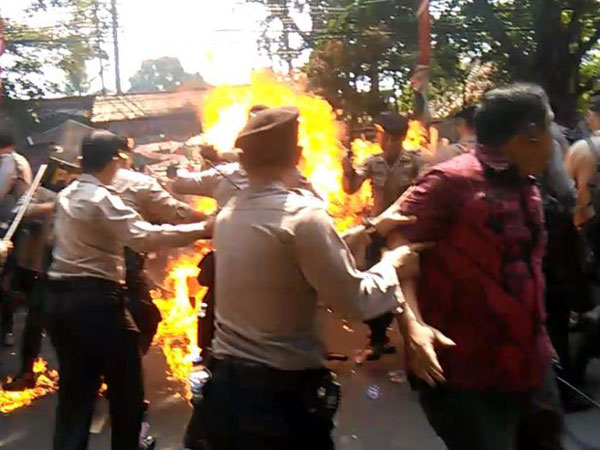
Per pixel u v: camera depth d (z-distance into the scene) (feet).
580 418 15.88
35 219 17.85
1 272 18.39
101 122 77.77
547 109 8.63
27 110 63.41
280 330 8.17
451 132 23.24
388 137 20.62
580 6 52.65
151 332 16.05
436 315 8.68
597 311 15.72
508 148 8.52
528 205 8.66
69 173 16.15
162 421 16.63
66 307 12.23
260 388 8.13
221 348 8.45
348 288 7.96
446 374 8.70
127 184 13.17
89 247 12.23
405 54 57.36
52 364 21.75
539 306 8.70
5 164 18.84
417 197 8.61
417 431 15.71
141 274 15.80
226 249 8.33
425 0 28.76
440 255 8.63
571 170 15.61
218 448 8.41
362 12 56.70
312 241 7.91
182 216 13.48
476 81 58.59
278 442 8.13
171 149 46.39
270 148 8.34
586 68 62.49
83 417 12.51
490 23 54.95
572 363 16.19
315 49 59.57
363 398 17.65
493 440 8.73
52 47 63.93
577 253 15.42
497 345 8.55
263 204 8.23
